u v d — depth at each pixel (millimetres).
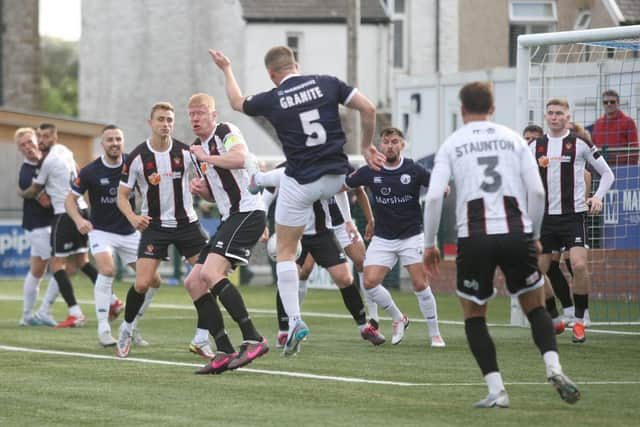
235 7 70438
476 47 62125
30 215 29828
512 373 19422
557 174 25391
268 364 20891
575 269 25297
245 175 20094
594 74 33406
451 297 39656
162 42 74000
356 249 25391
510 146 15539
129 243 25156
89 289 44781
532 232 15523
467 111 15797
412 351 23062
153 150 22297
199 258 20719
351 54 52469
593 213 25062
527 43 28891
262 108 18719
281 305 23672
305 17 70062
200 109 20094
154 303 37750
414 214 23969
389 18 68000
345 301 24125
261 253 48094
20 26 86188
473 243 15359
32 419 15391
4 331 28203
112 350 23703
